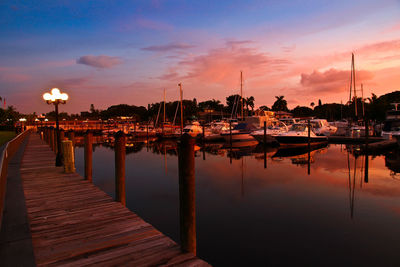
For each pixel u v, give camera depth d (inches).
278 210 315.6
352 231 251.3
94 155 946.1
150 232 171.5
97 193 265.0
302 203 342.6
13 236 141.5
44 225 183.8
